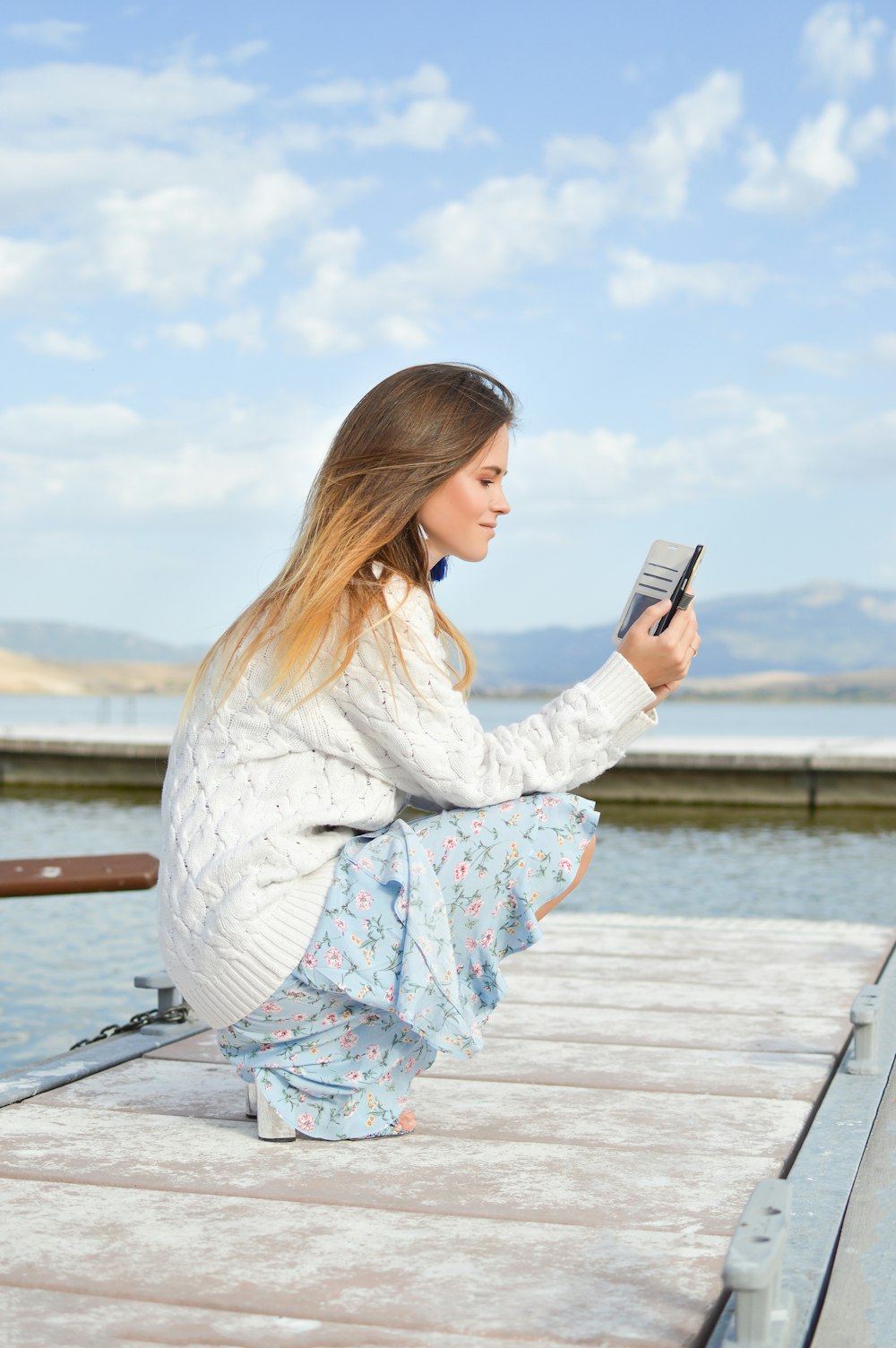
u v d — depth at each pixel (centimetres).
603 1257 145
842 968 327
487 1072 228
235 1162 177
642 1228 154
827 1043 249
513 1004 284
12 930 586
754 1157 181
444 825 178
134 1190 166
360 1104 186
